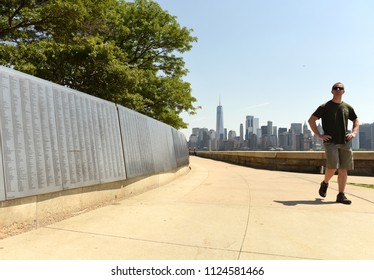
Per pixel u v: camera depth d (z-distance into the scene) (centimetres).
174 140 1106
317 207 510
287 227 388
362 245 318
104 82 1508
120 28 1992
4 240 325
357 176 1106
